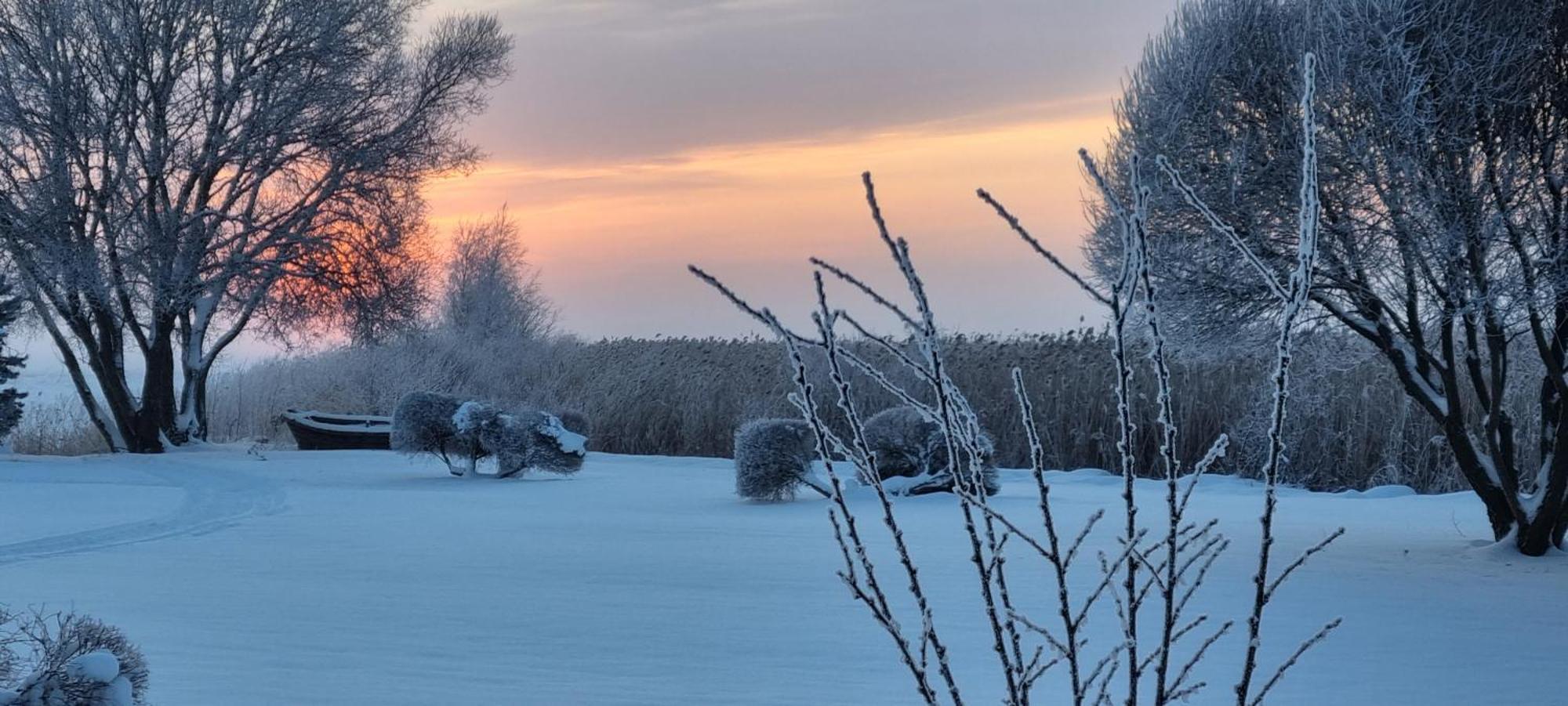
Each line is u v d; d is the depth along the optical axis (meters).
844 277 3.17
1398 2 11.22
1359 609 9.33
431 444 24.17
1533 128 11.48
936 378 3.15
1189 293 12.69
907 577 10.83
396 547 13.22
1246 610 9.25
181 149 31.62
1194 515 16.27
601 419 30.42
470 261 47.91
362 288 34.62
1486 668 7.35
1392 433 21.25
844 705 6.30
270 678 6.80
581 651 7.66
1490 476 12.94
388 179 34.38
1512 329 12.86
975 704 6.39
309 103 32.34
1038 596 9.77
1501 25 11.35
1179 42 12.80
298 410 32.28
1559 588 10.42
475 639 8.02
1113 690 6.67
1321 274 12.34
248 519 16.45
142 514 17.25
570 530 14.84
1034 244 3.05
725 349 32.28
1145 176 12.68
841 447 3.24
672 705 6.27
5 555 12.59
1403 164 11.34
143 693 5.87
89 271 30.11
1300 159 11.79
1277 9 12.40
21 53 30.34
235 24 31.23
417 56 34.72
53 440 34.28
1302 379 17.25
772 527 15.21
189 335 33.75
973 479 3.33
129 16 30.56
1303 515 16.53
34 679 5.24
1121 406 3.11
